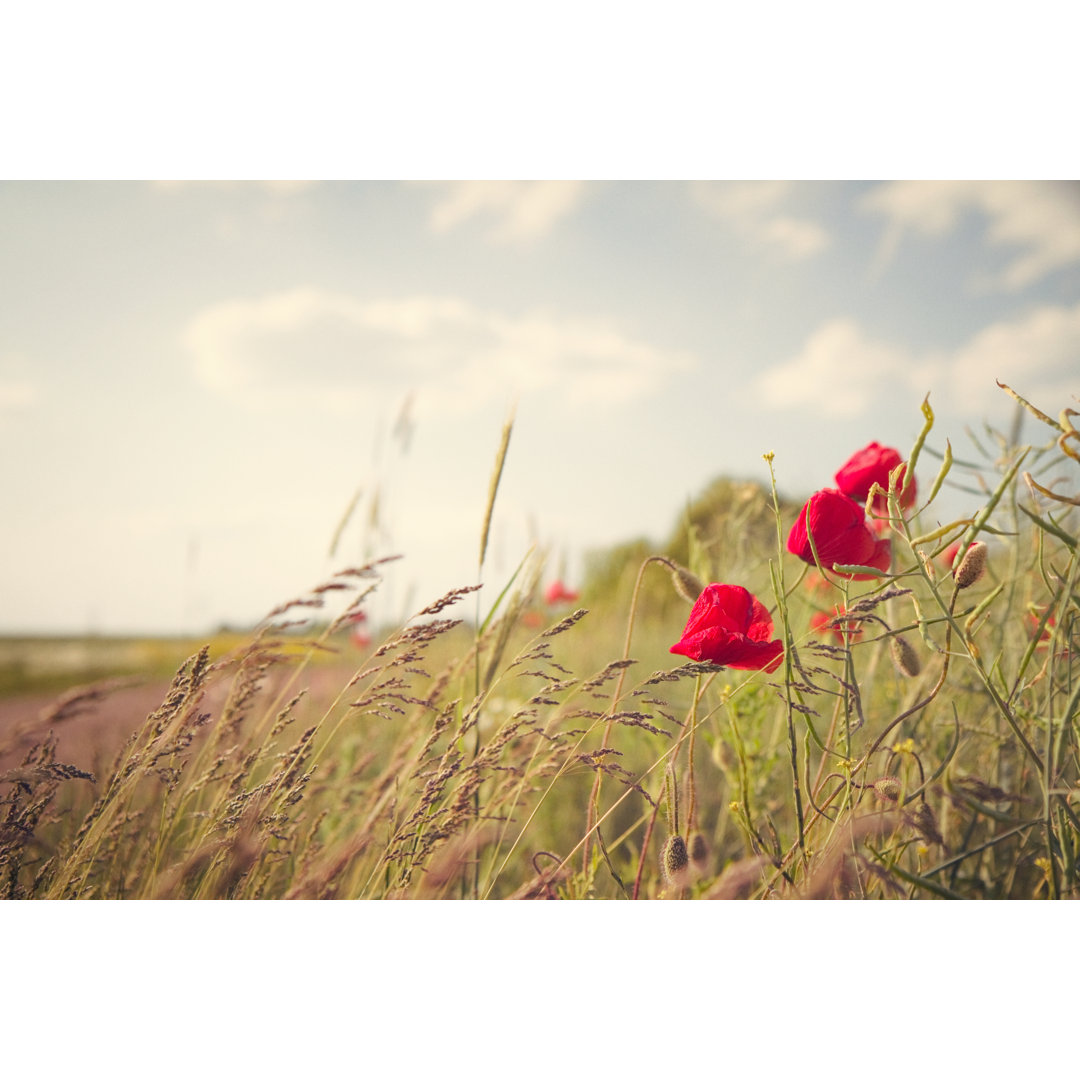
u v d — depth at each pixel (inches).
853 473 19.6
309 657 20.8
